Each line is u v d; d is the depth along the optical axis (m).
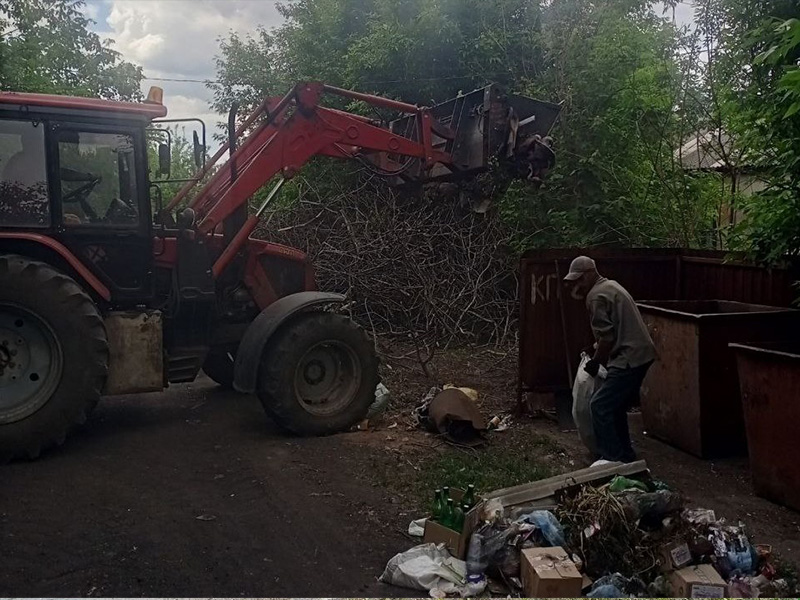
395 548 3.82
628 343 4.97
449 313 8.96
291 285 6.65
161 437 5.57
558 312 6.57
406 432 5.90
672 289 7.41
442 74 10.84
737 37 6.09
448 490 4.02
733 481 5.14
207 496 4.41
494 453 5.42
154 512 4.14
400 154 6.12
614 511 3.54
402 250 8.96
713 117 8.48
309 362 5.82
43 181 5.24
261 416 6.29
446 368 8.01
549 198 8.97
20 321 5.01
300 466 4.95
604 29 9.17
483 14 10.64
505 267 9.29
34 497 4.28
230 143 6.04
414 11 11.12
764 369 4.71
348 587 3.41
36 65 11.32
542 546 3.52
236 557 3.65
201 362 5.91
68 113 5.25
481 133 5.95
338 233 9.27
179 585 3.37
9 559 3.53
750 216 5.47
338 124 6.04
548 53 9.64
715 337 5.54
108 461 4.97
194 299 5.84
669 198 8.96
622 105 8.83
